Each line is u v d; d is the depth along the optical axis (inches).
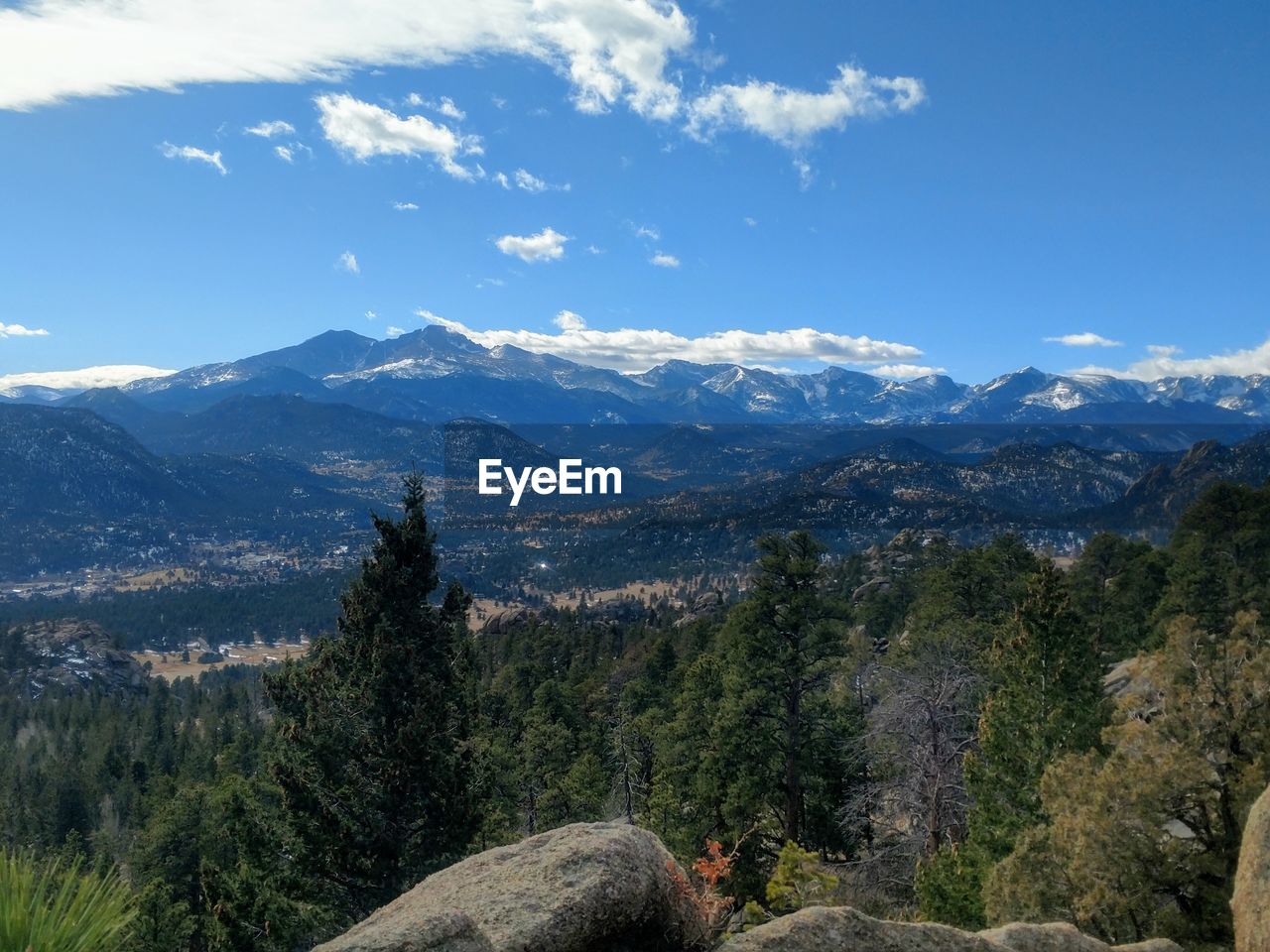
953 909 710.5
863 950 216.2
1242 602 1712.6
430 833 800.9
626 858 217.6
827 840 1305.4
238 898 887.1
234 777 1736.0
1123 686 1275.8
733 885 1120.2
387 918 210.5
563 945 194.9
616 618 5713.6
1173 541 2534.5
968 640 1595.7
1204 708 572.1
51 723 5497.1
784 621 1270.9
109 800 3491.6
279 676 885.8
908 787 1072.8
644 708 2418.8
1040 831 610.5
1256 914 342.6
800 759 1256.8
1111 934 551.5
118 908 138.9
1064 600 961.5
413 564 865.5
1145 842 546.9
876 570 4131.4
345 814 802.8
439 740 816.3
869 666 1574.8
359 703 824.9
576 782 1791.3
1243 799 523.8
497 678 3474.4
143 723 4776.1
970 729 1170.6
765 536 1301.7
